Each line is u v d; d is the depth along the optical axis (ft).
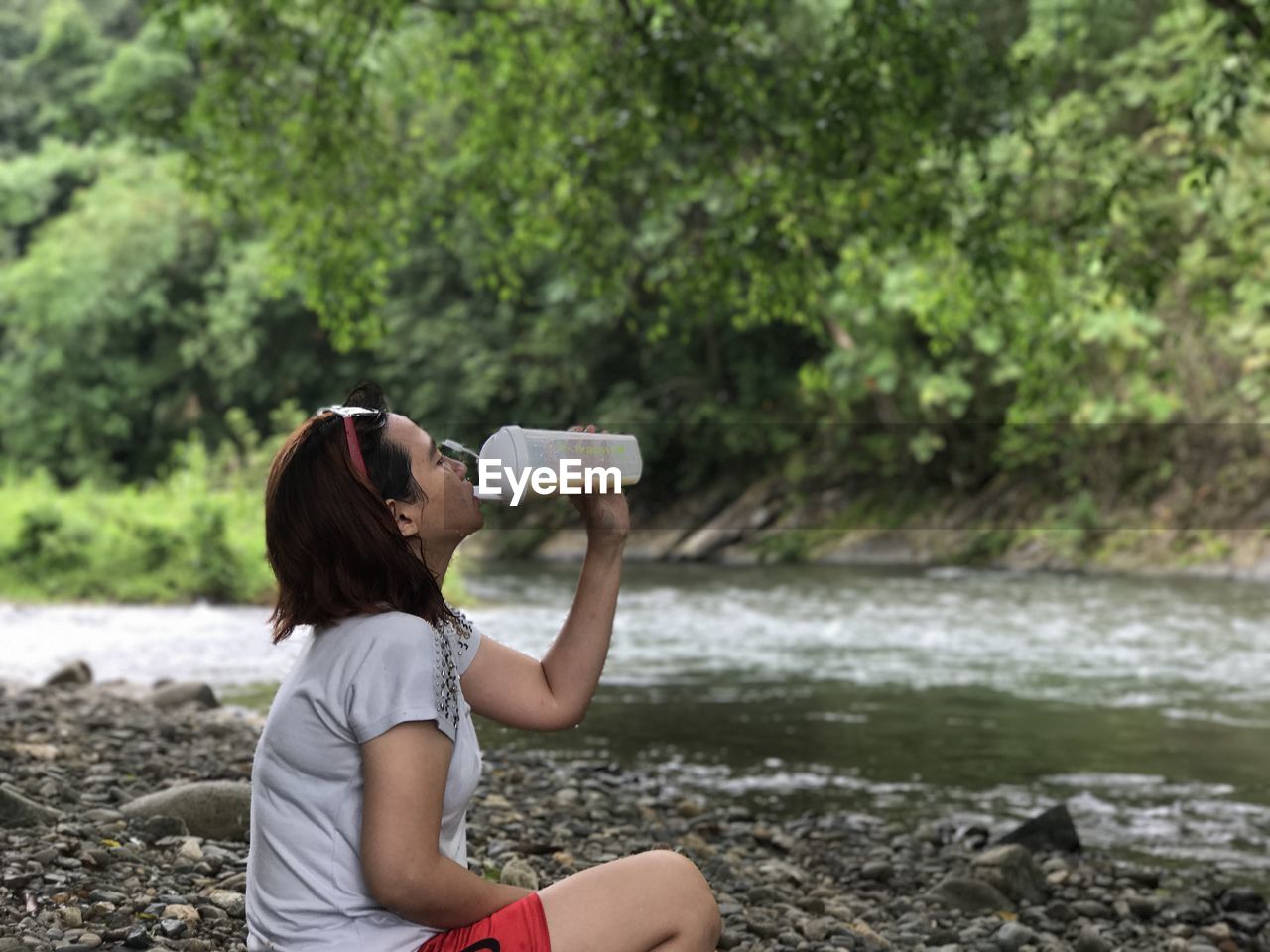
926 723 32.83
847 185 35.22
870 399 97.96
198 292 128.98
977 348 85.30
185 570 63.21
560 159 41.04
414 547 8.05
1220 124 34.12
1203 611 58.29
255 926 7.66
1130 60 71.05
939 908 17.62
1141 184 36.78
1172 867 20.62
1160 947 16.34
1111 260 36.73
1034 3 79.51
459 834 8.02
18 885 13.07
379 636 7.47
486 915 7.72
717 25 35.06
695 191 40.37
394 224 44.27
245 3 40.24
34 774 18.95
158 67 122.83
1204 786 26.13
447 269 112.47
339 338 43.11
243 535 65.41
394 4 41.11
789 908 16.38
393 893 7.32
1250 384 75.41
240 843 16.05
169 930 12.22
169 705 30.30
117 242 124.16
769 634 51.52
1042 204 42.27
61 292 123.85
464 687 8.85
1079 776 26.94
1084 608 60.18
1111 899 18.40
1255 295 68.13
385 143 43.39
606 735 31.07
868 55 33.83
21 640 47.16
